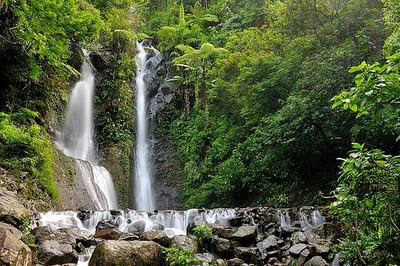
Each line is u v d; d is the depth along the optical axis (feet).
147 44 77.25
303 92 33.81
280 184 39.24
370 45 32.35
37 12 33.68
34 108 40.81
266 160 36.60
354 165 11.51
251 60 46.73
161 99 63.21
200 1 88.17
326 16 38.99
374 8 35.32
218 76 52.85
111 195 47.60
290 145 34.35
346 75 31.35
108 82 58.29
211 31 74.02
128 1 67.87
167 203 53.16
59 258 18.88
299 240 22.81
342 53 32.07
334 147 33.94
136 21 73.10
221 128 50.31
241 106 46.60
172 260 18.69
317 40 38.52
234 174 41.06
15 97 37.78
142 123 62.23
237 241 23.52
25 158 30.14
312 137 33.35
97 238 22.13
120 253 17.70
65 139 47.91
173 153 57.36
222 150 47.01
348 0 39.60
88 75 56.24
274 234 25.58
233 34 61.11
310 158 36.01
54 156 37.01
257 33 55.98
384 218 11.80
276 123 34.71
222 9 79.25
